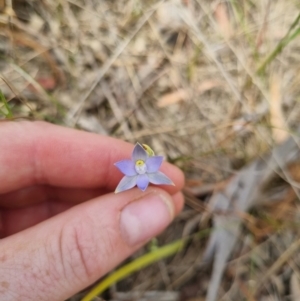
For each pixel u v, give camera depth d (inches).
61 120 4.8
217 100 5.1
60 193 4.2
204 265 4.6
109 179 4.0
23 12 5.0
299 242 4.6
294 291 4.5
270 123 4.8
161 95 5.1
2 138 3.7
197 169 4.8
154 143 4.9
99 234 3.1
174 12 5.2
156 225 3.3
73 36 5.1
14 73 4.8
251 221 4.5
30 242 3.0
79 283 3.1
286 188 4.7
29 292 2.9
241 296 4.5
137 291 4.5
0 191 3.8
